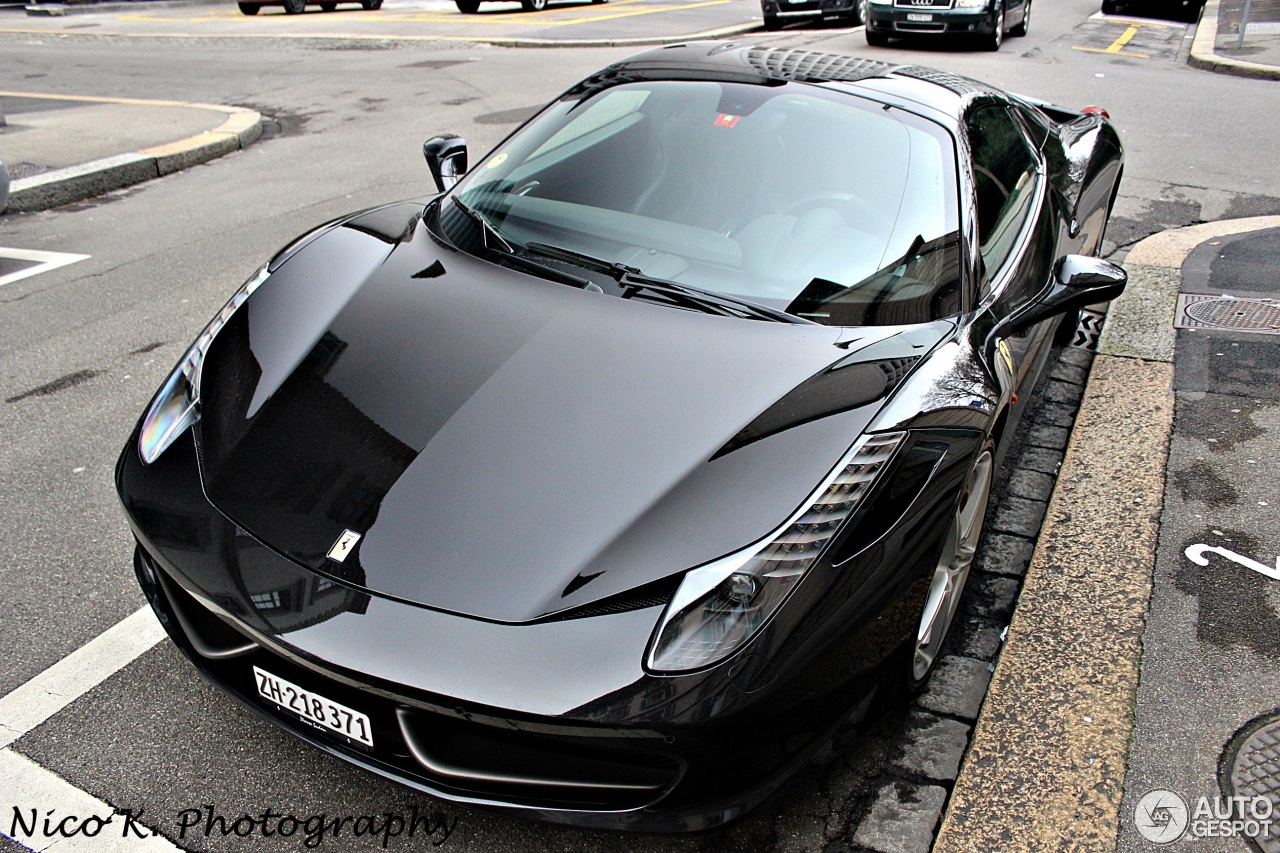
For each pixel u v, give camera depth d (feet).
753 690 5.81
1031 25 54.08
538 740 5.77
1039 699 8.33
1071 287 9.21
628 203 9.14
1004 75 35.96
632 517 6.15
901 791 7.42
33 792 7.04
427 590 5.94
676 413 6.81
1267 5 59.16
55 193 21.43
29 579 9.21
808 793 7.35
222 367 7.89
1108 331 15.35
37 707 7.76
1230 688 8.46
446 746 6.06
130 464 7.39
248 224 19.83
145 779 7.20
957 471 7.24
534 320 7.80
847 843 6.97
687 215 8.92
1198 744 7.90
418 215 10.08
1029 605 9.47
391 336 7.72
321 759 7.43
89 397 12.71
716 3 70.33
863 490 6.50
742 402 6.91
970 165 9.61
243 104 32.58
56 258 17.93
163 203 21.48
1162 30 53.42
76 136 26.18
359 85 36.04
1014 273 9.70
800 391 7.06
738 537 6.06
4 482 10.74
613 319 7.79
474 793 6.10
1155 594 9.62
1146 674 8.61
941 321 8.27
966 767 7.65
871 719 6.99
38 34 56.34
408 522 6.25
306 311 8.23
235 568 6.35
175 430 7.48
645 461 6.46
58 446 11.51
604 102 10.38
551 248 8.81
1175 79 36.32
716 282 8.30
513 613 5.81
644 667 5.67
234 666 6.87
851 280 8.32
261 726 7.68
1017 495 11.36
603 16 59.82
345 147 26.45
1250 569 9.98
